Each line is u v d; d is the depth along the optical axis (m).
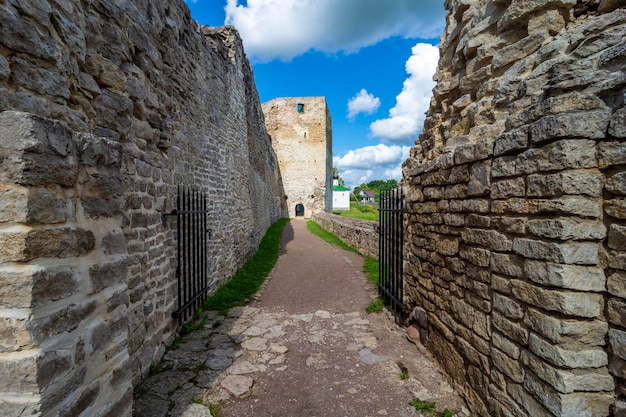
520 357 2.31
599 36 2.20
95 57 2.70
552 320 2.03
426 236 4.12
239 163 9.24
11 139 1.36
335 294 6.72
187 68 5.28
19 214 1.36
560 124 2.03
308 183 33.56
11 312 1.34
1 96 1.62
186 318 4.83
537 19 2.88
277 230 20.25
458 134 3.78
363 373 3.60
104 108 2.83
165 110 4.26
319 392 3.24
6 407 1.35
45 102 1.86
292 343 4.36
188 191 4.75
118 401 1.90
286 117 33.50
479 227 2.87
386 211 5.69
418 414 2.91
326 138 34.38
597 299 1.97
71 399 1.54
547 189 2.10
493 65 3.27
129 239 3.27
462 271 3.16
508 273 2.46
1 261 1.35
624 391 1.88
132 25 3.37
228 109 7.98
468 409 2.96
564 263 1.98
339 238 16.09
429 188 4.00
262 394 3.20
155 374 3.51
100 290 1.80
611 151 1.90
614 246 1.90
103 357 1.79
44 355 1.39
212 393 3.17
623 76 1.87
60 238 1.52
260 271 8.88
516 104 2.70
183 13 5.17
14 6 1.69
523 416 2.26
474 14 3.71
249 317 5.35
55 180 1.50
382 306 5.82
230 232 7.91
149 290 3.69
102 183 1.85
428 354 3.97
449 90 4.16
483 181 2.80
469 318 3.00
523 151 2.35
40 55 1.82
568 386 1.94
